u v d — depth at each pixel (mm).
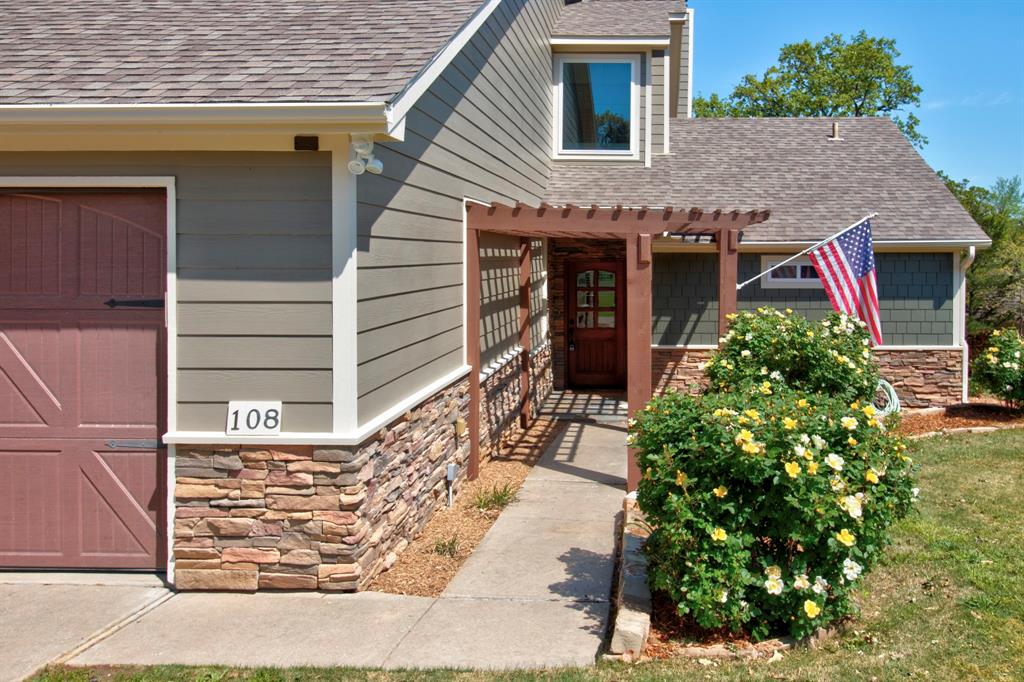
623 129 13258
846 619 4805
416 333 6570
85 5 6961
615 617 4883
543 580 5555
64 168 5301
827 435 4656
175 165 5242
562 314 14727
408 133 6277
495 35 9109
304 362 5203
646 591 4895
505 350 10531
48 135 4953
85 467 5570
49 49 5777
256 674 4141
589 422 12047
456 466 7816
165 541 5566
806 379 8078
